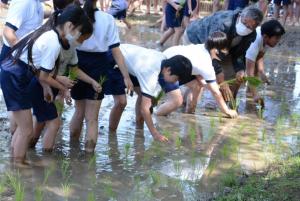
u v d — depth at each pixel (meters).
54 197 5.26
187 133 7.61
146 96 6.95
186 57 7.61
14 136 6.48
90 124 6.64
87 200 5.23
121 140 7.18
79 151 6.66
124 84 7.30
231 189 5.55
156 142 7.15
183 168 6.21
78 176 5.85
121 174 5.96
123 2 18.34
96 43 6.40
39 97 6.22
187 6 14.99
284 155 6.70
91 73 6.51
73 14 5.69
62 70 6.23
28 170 5.93
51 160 6.30
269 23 9.00
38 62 5.74
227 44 8.15
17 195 5.03
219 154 6.76
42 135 7.14
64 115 8.11
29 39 5.78
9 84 5.85
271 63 13.27
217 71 8.65
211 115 8.62
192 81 8.36
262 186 5.52
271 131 7.81
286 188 5.41
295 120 8.43
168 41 16.28
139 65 6.88
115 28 6.58
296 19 21.41
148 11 22.89
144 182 5.75
